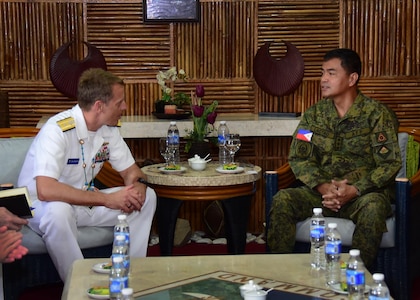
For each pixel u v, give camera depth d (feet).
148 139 19.95
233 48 19.95
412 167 15.89
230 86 20.06
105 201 13.26
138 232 13.94
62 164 13.28
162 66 19.93
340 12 19.86
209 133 17.57
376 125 14.33
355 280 8.35
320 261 10.23
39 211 12.89
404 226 13.48
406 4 19.90
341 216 14.02
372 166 14.56
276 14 19.84
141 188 13.91
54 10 19.51
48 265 13.17
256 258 10.63
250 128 18.52
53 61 18.57
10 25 19.49
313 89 20.10
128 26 19.72
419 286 15.34
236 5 19.83
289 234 13.80
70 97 18.89
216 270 9.95
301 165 14.49
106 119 13.64
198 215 20.11
